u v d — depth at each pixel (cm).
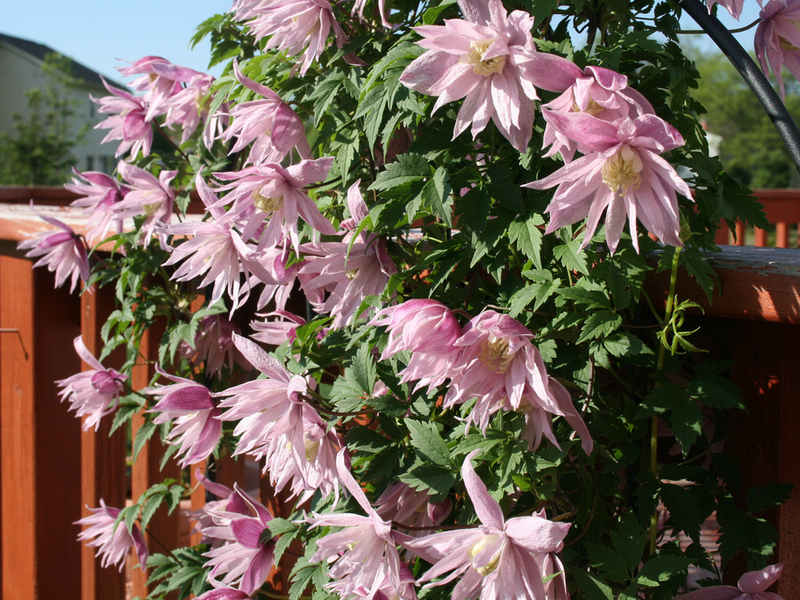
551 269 76
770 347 77
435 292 79
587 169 67
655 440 77
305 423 78
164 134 104
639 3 79
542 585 66
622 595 70
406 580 73
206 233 82
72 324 123
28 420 117
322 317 85
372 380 79
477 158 81
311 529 85
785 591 77
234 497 98
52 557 120
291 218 78
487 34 68
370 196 85
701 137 78
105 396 103
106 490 118
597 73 66
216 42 101
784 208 240
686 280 77
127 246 102
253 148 84
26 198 166
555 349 76
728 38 75
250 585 87
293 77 85
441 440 74
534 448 72
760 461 78
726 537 76
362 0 77
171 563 101
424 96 77
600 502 78
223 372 106
